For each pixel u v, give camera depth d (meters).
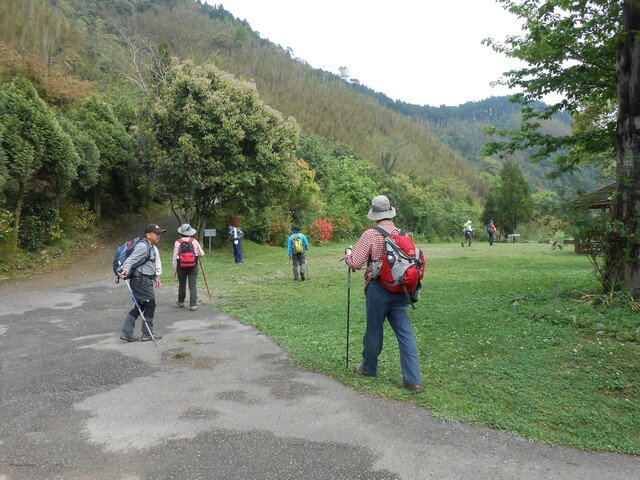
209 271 14.46
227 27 115.38
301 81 100.38
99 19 72.00
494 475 3.02
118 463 3.08
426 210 42.66
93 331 6.79
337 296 9.62
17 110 12.83
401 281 4.19
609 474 3.08
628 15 7.04
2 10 41.56
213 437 3.45
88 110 21.03
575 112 9.77
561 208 7.24
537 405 4.07
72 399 4.18
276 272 14.28
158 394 4.30
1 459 3.12
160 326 7.16
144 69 32.91
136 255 6.16
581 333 5.76
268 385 4.55
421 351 5.51
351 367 5.02
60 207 17.47
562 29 8.26
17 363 5.23
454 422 3.74
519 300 7.61
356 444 3.37
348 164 40.34
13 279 12.03
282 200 22.55
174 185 18.38
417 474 3.00
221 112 17.73
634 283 6.81
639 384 4.38
